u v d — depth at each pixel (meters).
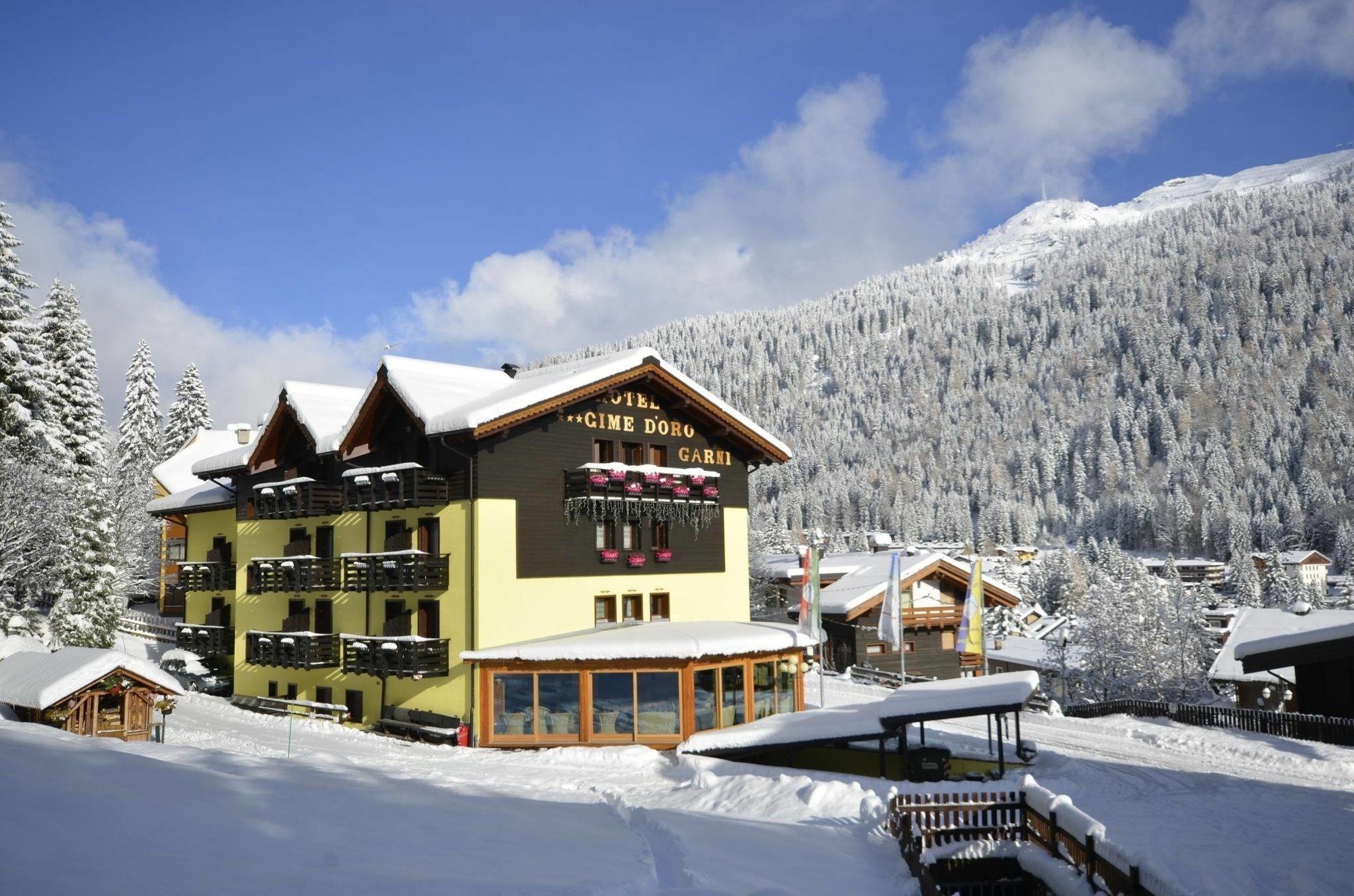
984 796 19.69
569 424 35.34
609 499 34.69
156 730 29.05
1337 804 22.75
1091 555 174.62
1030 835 19.31
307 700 39.22
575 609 34.84
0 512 48.06
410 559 33.34
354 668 34.97
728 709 32.34
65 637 48.91
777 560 70.62
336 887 9.66
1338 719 29.91
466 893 10.13
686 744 28.09
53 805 11.34
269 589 39.84
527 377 41.41
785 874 14.81
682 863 14.19
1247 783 25.19
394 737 33.50
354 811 14.44
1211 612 97.12
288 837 11.80
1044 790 18.83
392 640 33.44
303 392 40.69
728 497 40.72
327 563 37.84
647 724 30.81
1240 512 175.25
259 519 41.31
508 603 32.91
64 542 50.25
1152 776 26.08
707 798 22.83
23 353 51.25
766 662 33.75
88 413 62.88
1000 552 171.62
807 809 20.91
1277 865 17.55
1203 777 25.95
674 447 38.91
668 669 30.98
